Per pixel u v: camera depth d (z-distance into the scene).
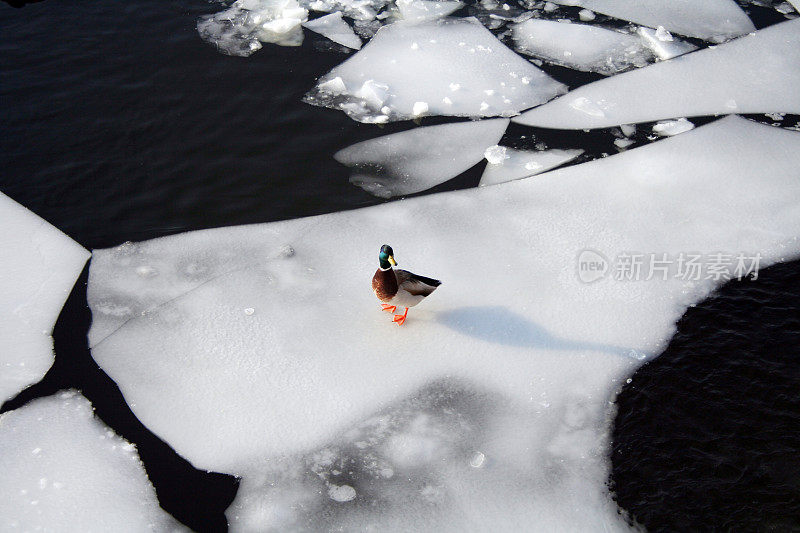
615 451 5.45
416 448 5.54
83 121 9.02
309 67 9.96
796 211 7.48
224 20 10.83
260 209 7.88
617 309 6.57
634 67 9.79
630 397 5.84
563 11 11.03
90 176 8.29
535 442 5.54
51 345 6.45
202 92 9.49
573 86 9.51
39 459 5.54
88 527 5.09
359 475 5.38
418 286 6.08
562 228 7.45
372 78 9.73
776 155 8.21
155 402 5.95
